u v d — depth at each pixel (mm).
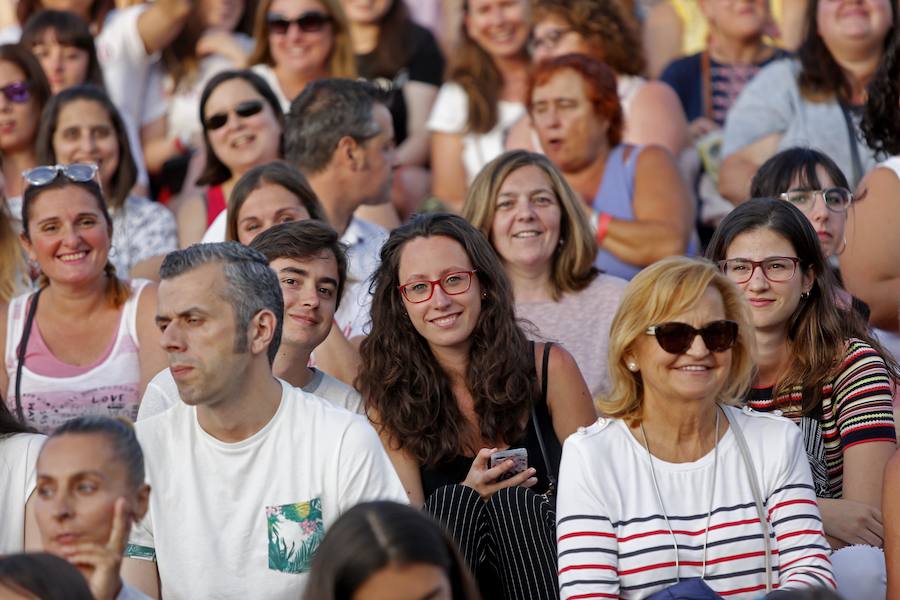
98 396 19406
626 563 14109
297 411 14477
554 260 20594
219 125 24781
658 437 14555
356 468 14305
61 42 27578
